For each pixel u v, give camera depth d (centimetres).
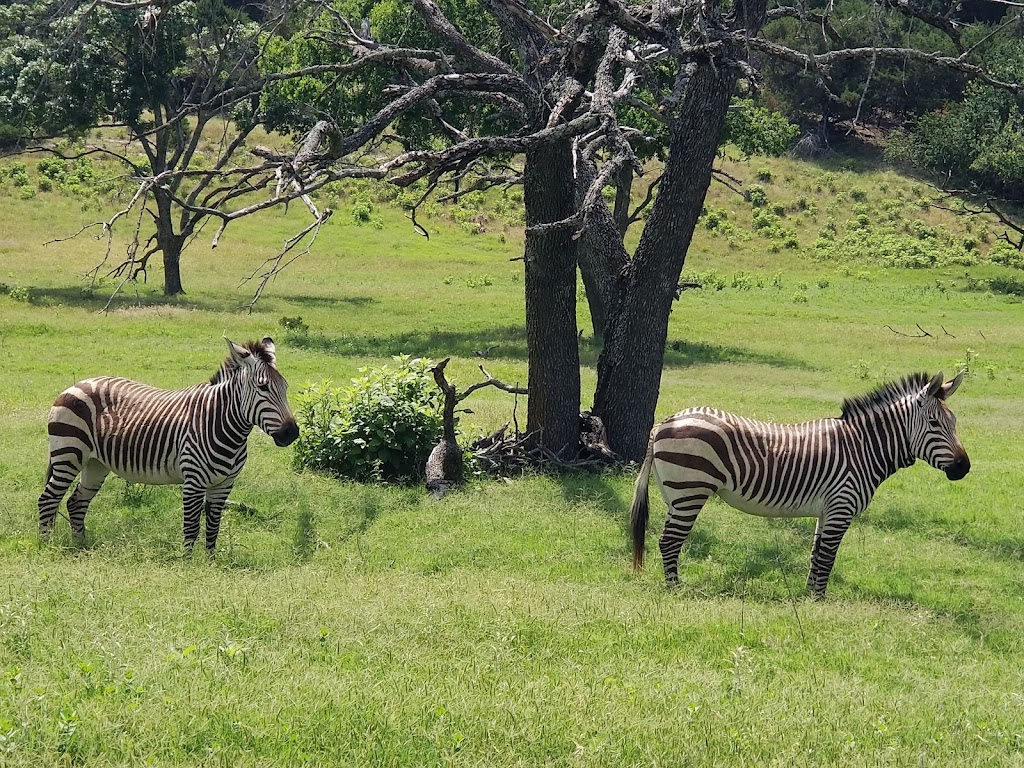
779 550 1306
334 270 5012
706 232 6084
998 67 5028
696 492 1108
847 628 989
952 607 1130
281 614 865
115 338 2958
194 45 3856
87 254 4662
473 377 2566
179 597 901
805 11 1582
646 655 849
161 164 3922
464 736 635
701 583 1143
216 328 3275
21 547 1107
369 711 661
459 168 1364
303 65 2703
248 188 1197
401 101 1452
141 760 574
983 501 1609
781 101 6719
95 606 845
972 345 3616
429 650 808
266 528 1279
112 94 3631
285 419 1111
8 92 3631
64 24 3516
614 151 1717
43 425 1688
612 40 1508
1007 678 882
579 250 1748
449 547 1223
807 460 1110
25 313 3281
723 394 2511
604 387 1717
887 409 1130
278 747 611
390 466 1552
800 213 6328
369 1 2897
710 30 1458
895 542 1385
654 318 1683
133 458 1143
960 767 657
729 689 756
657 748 643
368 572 1092
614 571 1171
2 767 553
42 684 666
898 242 5991
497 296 4572
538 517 1373
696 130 1591
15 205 5138
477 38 2733
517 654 814
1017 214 6406
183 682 683
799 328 3931
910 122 6362
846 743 675
